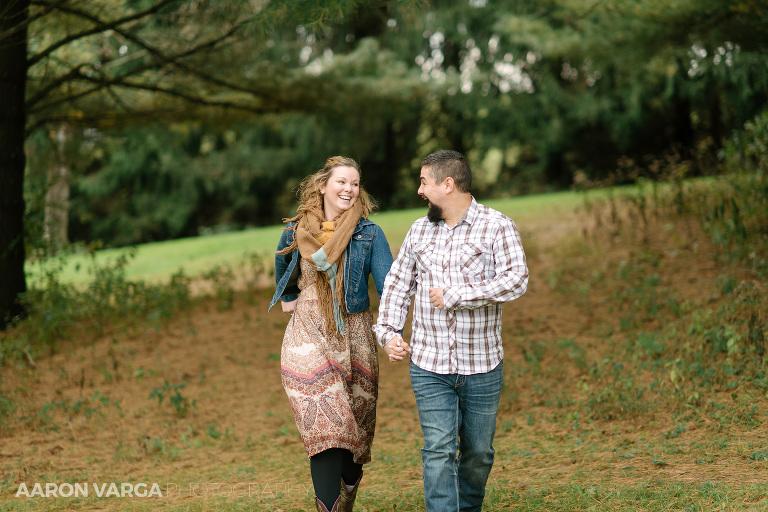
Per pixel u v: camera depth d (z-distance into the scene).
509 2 23.44
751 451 4.06
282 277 3.60
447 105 26.33
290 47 16.33
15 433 5.75
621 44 11.34
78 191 27.38
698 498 3.45
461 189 3.17
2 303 8.94
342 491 3.53
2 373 7.34
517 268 3.04
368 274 3.53
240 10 7.24
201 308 9.95
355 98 11.95
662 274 8.52
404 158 29.89
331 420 3.25
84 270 15.02
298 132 26.73
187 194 27.86
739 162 10.61
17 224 9.16
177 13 8.85
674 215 10.98
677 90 20.08
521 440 4.92
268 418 5.94
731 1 9.26
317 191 3.52
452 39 24.59
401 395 6.32
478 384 3.11
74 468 5.00
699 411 4.80
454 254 3.13
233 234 21.08
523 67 25.23
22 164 9.21
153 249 18.73
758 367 5.23
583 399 5.47
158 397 5.95
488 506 3.72
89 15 8.43
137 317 9.33
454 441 3.11
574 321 7.62
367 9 6.54
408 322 8.78
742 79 14.34
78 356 7.93
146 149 25.42
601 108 22.98
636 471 4.01
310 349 3.35
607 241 10.70
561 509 3.54
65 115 10.84
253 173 27.73
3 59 8.87
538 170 27.42
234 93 11.38
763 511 3.17
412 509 3.78
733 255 8.20
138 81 10.58
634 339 6.58
